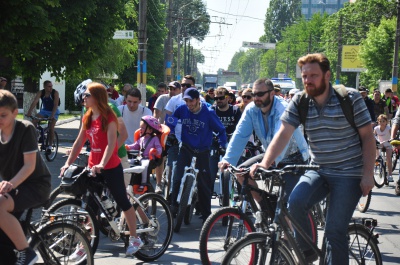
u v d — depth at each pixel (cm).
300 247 664
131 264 884
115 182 832
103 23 2827
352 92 657
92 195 828
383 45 7869
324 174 670
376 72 8025
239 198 733
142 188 960
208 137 1138
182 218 1098
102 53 2909
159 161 1027
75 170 814
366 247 719
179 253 957
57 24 2527
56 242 701
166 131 1166
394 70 4856
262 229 689
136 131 1174
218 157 1208
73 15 2595
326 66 647
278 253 628
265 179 729
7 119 626
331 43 10431
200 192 1143
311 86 648
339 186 659
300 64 657
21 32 2120
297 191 664
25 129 640
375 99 2470
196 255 947
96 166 789
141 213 899
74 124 3941
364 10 9831
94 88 813
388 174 1727
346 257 649
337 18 10288
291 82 5959
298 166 654
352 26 9956
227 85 10319
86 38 2792
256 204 746
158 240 923
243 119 848
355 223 708
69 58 2800
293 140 861
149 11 7738
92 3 2617
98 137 827
